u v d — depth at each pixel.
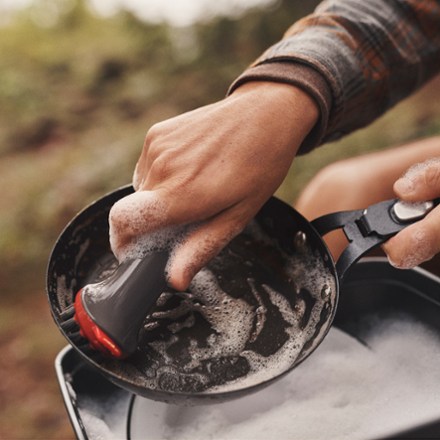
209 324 0.72
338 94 0.80
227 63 3.98
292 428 0.69
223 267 0.78
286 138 0.72
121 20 4.85
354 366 0.76
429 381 0.73
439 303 0.78
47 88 4.14
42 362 2.05
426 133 2.33
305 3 3.87
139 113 3.77
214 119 0.71
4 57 4.58
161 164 0.68
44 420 1.84
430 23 0.95
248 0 4.06
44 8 5.30
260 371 0.67
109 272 0.76
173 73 4.05
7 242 2.64
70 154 3.34
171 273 0.66
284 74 0.76
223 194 0.67
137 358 0.67
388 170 1.01
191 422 0.71
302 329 0.70
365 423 0.68
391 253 0.70
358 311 0.82
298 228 0.76
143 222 0.66
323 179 1.05
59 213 2.79
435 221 0.68
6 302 2.36
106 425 0.72
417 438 0.64
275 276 0.77
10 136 3.65
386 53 0.90
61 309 0.69
